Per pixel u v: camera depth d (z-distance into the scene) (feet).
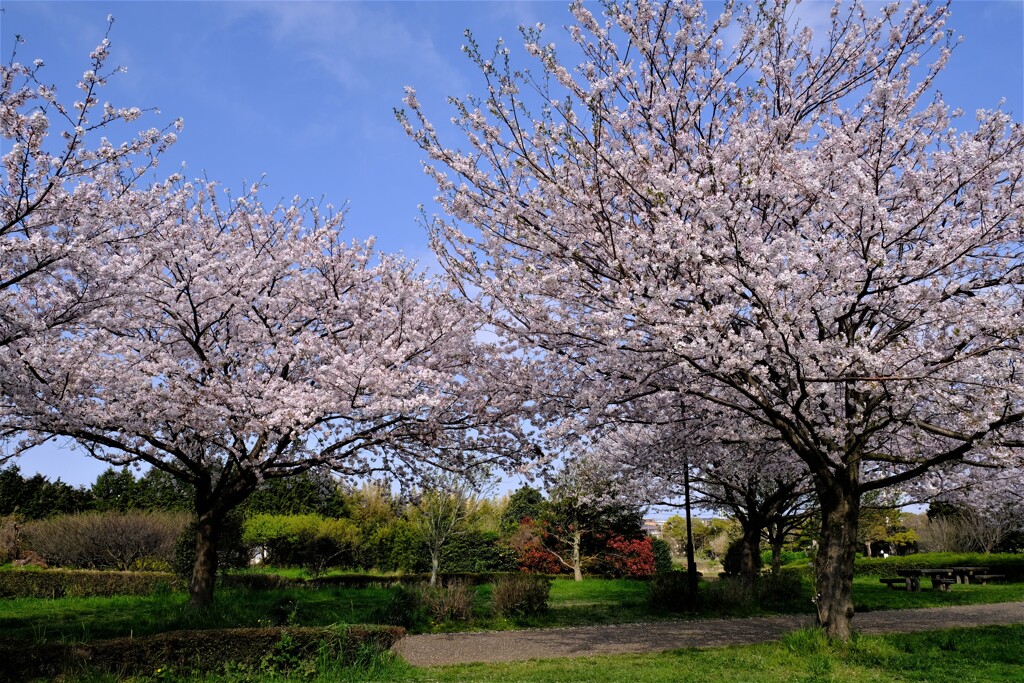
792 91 31.27
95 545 75.77
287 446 40.16
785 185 26.27
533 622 41.50
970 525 97.86
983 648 28.09
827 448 32.45
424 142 30.19
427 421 39.83
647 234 27.86
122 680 23.77
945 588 61.98
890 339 31.30
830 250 25.57
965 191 31.24
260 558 96.22
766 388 28.91
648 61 29.40
